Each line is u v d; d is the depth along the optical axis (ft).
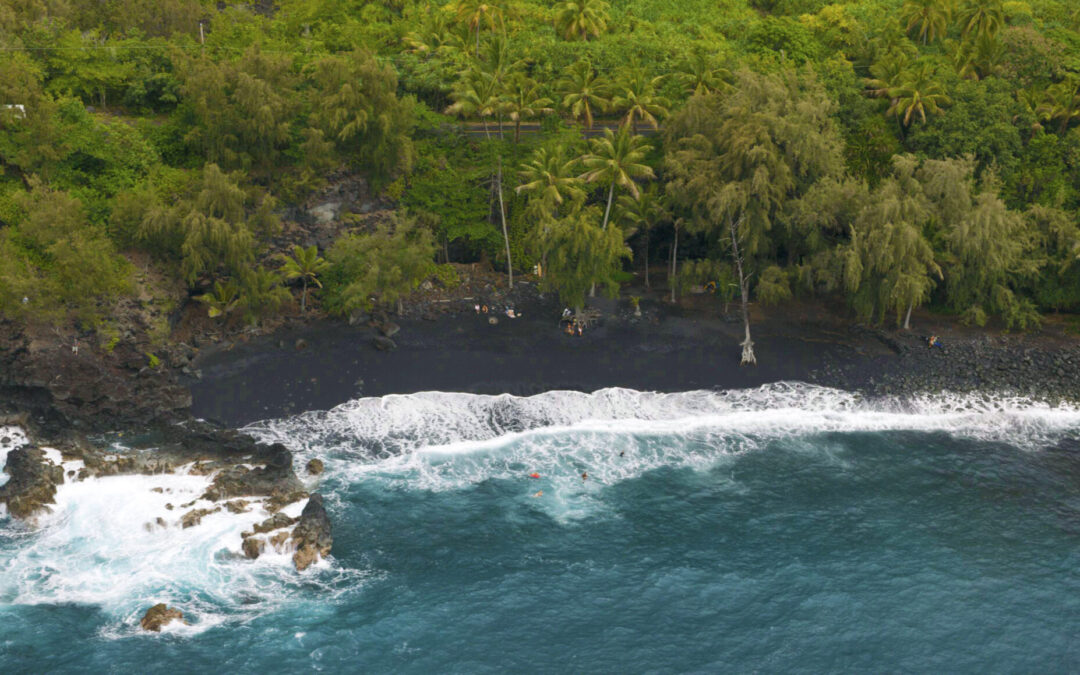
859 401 315.37
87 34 428.15
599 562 240.12
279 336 342.03
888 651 212.84
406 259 344.28
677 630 218.59
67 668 203.00
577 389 315.58
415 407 302.04
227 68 374.84
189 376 314.14
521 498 265.34
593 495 267.39
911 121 428.97
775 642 215.31
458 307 366.02
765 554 243.81
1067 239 355.97
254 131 365.81
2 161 352.90
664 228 398.62
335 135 375.25
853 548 246.27
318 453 281.54
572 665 208.44
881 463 284.82
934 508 263.29
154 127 385.29
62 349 306.76
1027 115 414.00
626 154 365.81
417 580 232.94
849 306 370.53
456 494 266.36
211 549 239.30
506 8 505.25
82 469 263.90
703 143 364.58
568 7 496.64
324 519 245.24
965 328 358.02
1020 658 211.20
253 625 217.36
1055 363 335.47
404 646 212.43
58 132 350.64
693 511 261.03
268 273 345.72
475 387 314.35
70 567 232.94
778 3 570.87
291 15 488.85
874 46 487.61
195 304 346.33
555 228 341.21
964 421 308.81
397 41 477.36
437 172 393.91
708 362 334.85
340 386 312.50
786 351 343.26
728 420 304.91
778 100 366.63
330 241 375.04
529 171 369.91
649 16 540.11
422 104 406.21
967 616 222.89
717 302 378.94
